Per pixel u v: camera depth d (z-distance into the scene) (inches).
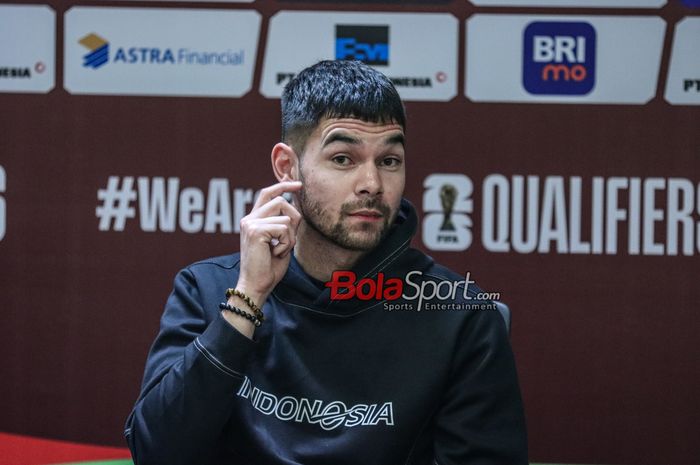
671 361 290.7
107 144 294.7
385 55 292.4
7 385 296.4
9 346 295.4
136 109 294.7
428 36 291.4
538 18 291.0
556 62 291.4
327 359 148.2
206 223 295.9
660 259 291.0
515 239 292.8
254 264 142.9
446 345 147.6
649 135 290.7
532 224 292.5
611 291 291.6
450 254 293.4
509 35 291.6
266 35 293.7
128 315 296.4
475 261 293.4
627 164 291.0
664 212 290.7
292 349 149.2
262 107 295.1
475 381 147.5
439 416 148.2
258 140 295.4
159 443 140.2
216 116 295.0
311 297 150.3
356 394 146.3
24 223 294.7
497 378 148.6
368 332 149.2
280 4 292.8
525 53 291.4
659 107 290.5
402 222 159.2
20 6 293.3
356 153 141.9
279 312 152.3
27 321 295.4
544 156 291.6
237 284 144.9
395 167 144.8
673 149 290.5
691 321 290.2
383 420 143.1
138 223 295.9
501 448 144.3
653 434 291.4
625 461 292.4
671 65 290.2
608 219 291.6
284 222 144.3
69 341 296.4
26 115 294.2
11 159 294.4
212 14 293.4
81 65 293.9
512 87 291.6
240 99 295.0
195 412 137.6
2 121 294.2
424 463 150.6
